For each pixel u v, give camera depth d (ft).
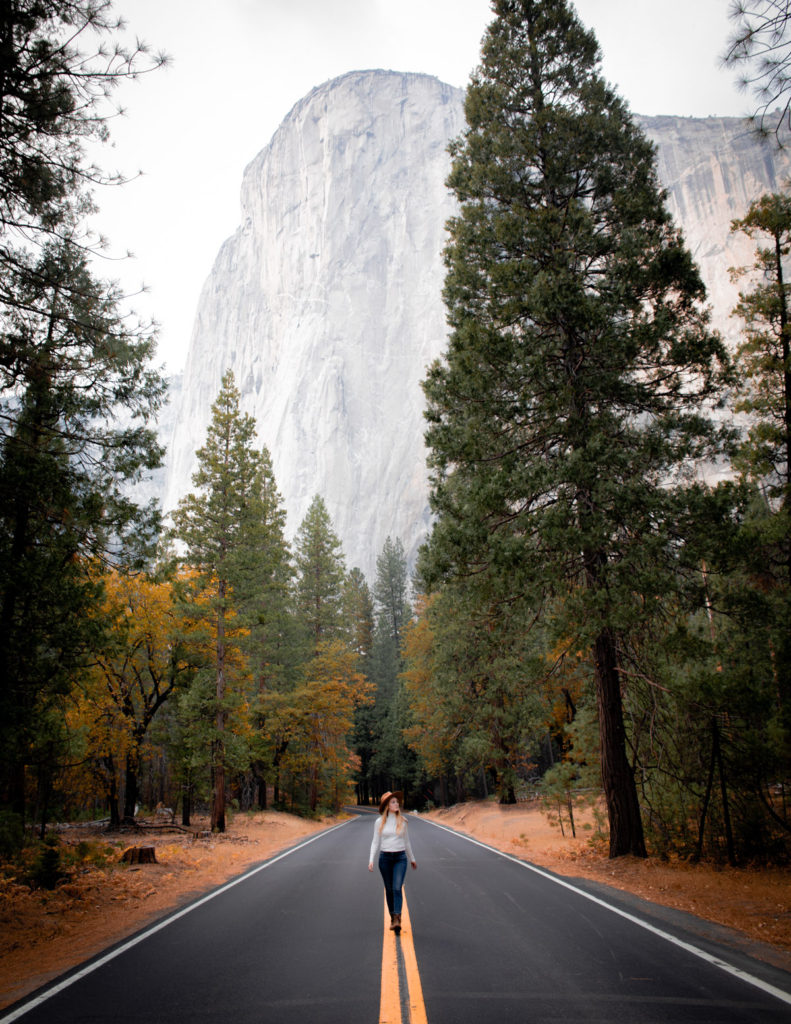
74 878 35.83
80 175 28.76
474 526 40.91
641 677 41.32
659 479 40.70
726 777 37.83
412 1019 14.30
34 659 30.86
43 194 28.25
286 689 129.80
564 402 40.27
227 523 81.05
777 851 36.73
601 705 42.22
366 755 219.20
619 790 40.75
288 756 121.08
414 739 133.59
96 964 20.08
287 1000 15.94
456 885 33.24
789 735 35.17
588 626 36.83
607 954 19.61
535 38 48.85
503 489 39.60
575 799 60.64
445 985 16.72
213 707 76.02
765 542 39.42
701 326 41.16
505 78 49.26
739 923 23.65
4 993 17.90
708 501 36.68
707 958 19.12
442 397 45.47
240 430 83.76
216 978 18.08
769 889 29.32
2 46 24.45
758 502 46.88
